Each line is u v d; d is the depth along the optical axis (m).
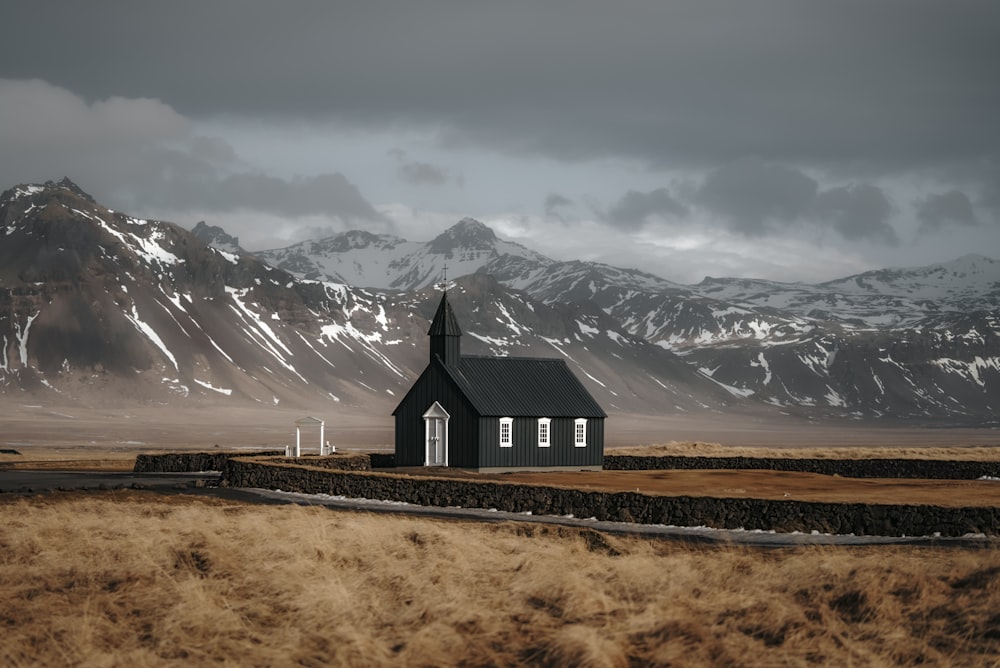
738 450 104.31
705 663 19.06
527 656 19.78
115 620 21.83
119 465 100.50
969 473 77.44
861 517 42.00
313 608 22.00
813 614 21.91
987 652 19.23
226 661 18.89
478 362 83.81
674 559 28.66
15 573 26.12
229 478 73.06
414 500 58.28
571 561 27.72
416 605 22.66
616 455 90.88
